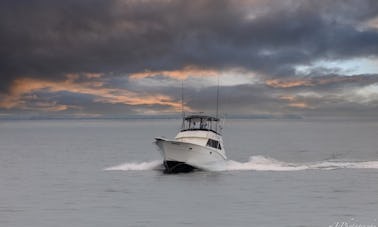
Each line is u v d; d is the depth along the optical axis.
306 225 35.16
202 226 34.91
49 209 39.84
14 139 149.75
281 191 46.91
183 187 48.75
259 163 65.94
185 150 53.91
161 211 39.09
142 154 90.81
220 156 59.38
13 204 41.69
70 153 93.12
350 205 41.16
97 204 41.59
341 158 81.19
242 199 43.38
